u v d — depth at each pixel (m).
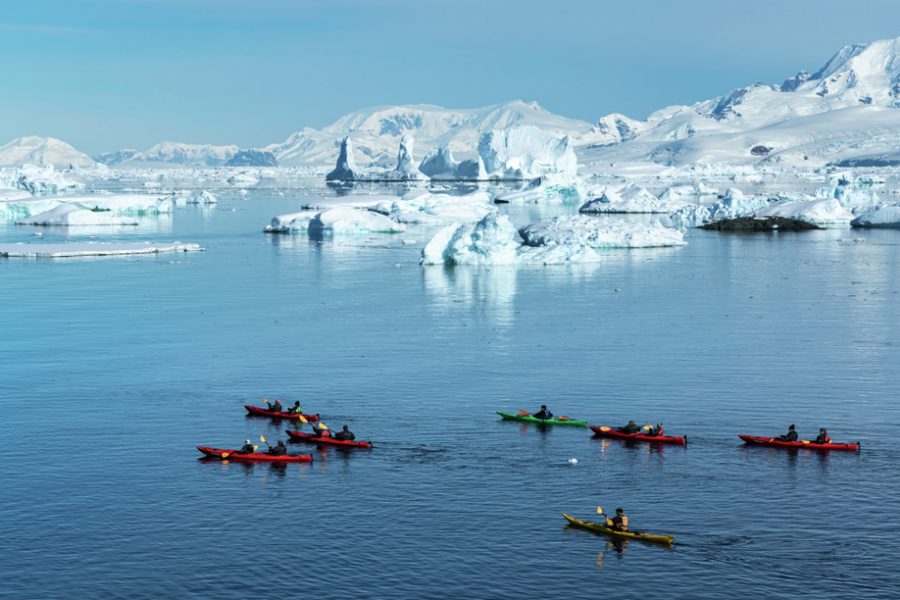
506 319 112.06
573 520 55.84
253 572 50.75
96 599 48.25
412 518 56.84
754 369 87.94
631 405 77.31
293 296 129.75
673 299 126.12
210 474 63.22
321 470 63.91
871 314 115.00
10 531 54.94
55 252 175.75
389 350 95.75
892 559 51.97
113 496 59.69
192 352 94.81
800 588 49.25
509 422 73.19
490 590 49.16
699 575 50.56
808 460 65.38
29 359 91.75
